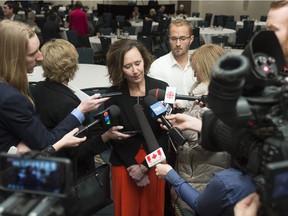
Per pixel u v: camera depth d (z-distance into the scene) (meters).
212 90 0.74
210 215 1.12
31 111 1.38
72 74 1.68
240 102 0.73
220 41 7.06
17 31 1.32
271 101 0.75
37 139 1.34
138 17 11.88
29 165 0.77
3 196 1.16
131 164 1.73
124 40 1.75
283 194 0.66
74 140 1.39
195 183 1.62
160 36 9.45
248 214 0.79
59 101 1.59
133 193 1.78
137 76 1.68
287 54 1.12
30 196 0.77
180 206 1.80
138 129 1.71
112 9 12.95
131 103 1.73
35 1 13.88
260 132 0.77
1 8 10.80
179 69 2.51
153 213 1.83
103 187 1.59
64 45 1.65
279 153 0.70
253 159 0.78
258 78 0.76
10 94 1.30
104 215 2.44
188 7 14.08
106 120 1.60
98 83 3.49
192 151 1.59
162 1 14.21
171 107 1.55
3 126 1.33
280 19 1.12
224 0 13.83
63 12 11.44
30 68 1.41
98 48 6.83
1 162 0.78
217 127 0.92
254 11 13.78
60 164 0.75
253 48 0.81
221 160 1.60
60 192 0.76
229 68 0.72
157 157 1.51
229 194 1.03
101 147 1.69
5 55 1.32
